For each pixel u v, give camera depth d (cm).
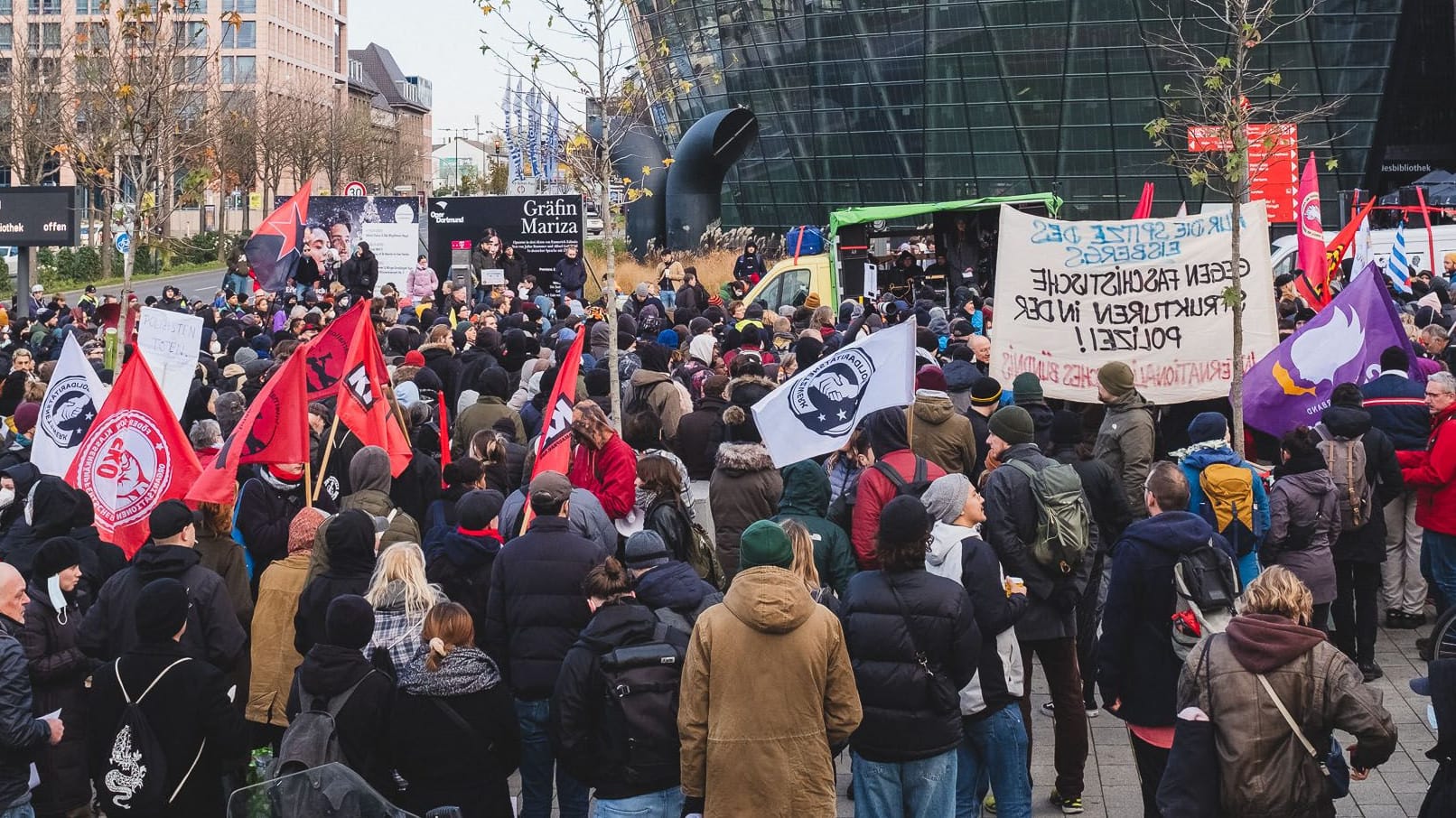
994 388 987
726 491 873
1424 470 1010
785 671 580
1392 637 1073
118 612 712
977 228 2884
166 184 1992
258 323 2055
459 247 2923
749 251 3191
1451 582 1016
